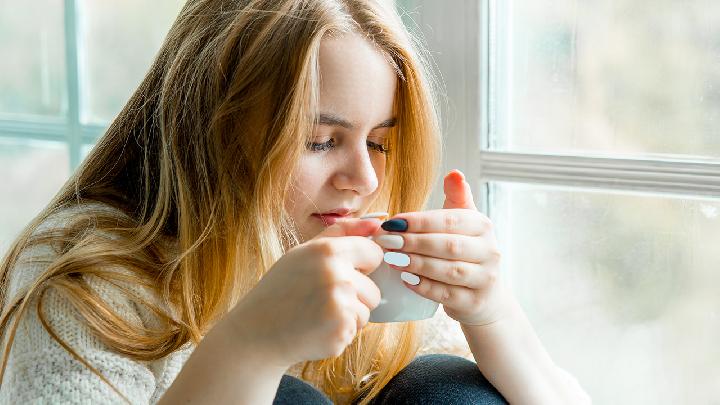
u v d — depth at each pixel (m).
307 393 1.10
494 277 1.10
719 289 1.49
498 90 1.64
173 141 1.21
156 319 1.15
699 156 1.47
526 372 1.19
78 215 1.21
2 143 2.35
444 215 1.06
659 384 1.58
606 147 1.55
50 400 1.00
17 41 2.27
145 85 1.33
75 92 2.20
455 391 1.15
